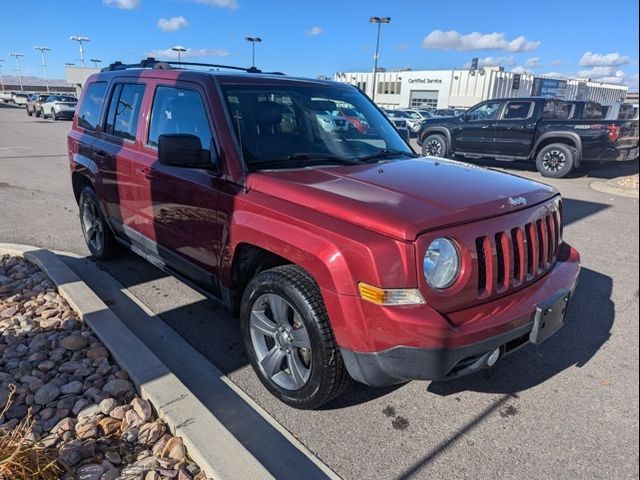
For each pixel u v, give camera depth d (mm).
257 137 3213
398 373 2328
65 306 3936
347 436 2672
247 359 3416
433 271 2279
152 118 3873
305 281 2590
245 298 2967
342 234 2371
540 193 2965
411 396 3039
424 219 2307
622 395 3104
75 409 2666
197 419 2549
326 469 2434
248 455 2314
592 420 2859
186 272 3645
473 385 3178
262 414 2820
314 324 2518
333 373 2551
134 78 4234
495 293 2504
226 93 3312
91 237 5227
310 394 2670
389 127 4188
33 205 7723
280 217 2668
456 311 2389
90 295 3959
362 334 2328
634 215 7949
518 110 12539
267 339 2988
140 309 4129
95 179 4684
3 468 2068
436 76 52844
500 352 2566
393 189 2691
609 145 11406
